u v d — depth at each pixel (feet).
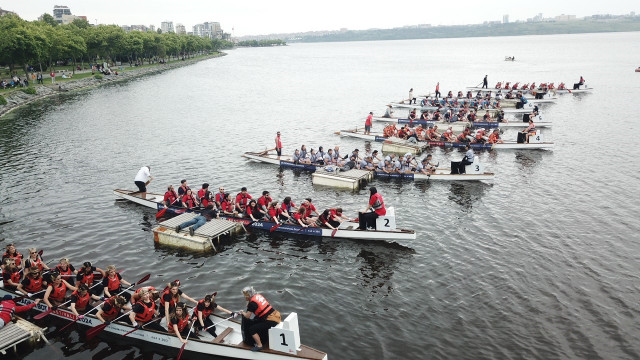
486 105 214.90
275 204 84.02
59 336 55.01
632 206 93.97
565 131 170.09
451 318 57.00
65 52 372.38
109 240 80.89
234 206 88.53
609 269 68.49
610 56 629.51
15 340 51.06
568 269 68.64
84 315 55.26
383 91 314.35
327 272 69.41
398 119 195.21
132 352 52.21
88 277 59.47
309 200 84.64
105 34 449.89
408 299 61.57
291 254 75.56
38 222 88.99
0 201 100.99
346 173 112.78
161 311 53.98
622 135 160.66
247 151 148.77
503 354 50.21
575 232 81.76
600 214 90.02
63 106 251.39
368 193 106.22
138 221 89.56
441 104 218.18
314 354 46.91
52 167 129.18
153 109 241.76
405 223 88.22
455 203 98.63
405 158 117.70
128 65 557.74
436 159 136.87
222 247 78.23
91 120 207.82
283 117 214.07
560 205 95.55
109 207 97.25
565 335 53.42
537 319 56.54
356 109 236.43
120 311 55.26
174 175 122.01
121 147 154.20
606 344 51.83
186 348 51.55
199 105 256.32
